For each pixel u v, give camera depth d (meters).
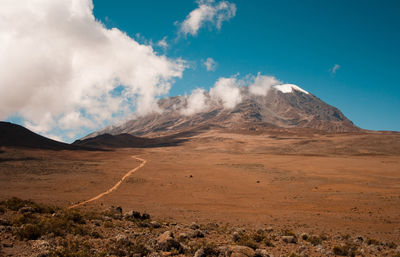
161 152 178.12
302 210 38.91
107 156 123.56
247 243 16.75
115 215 24.27
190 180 68.38
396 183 62.31
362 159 115.50
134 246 13.43
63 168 77.50
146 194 50.53
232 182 66.62
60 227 15.84
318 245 18.31
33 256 11.19
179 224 25.33
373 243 21.23
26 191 47.16
